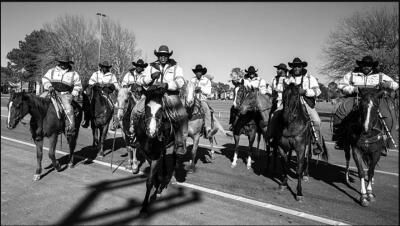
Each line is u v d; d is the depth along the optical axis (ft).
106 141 39.88
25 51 174.19
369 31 99.19
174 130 20.06
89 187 21.70
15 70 178.19
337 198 21.15
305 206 19.49
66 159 29.60
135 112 19.52
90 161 28.99
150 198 19.86
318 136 23.26
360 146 20.61
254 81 33.65
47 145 35.73
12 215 16.98
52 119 23.58
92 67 143.95
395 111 21.91
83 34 148.25
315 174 27.32
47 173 24.75
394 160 34.88
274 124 23.08
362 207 19.58
